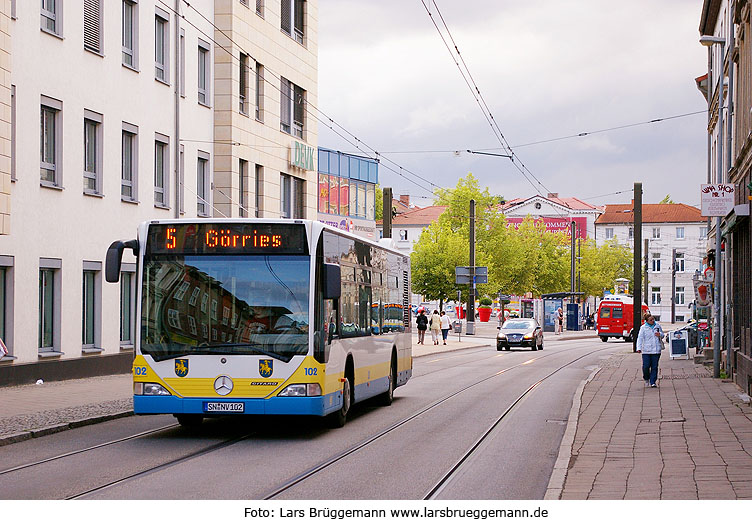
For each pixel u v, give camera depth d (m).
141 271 15.91
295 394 15.45
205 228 15.88
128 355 32.38
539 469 12.90
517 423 18.69
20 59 26.38
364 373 19.27
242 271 15.78
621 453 13.71
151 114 33.94
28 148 26.75
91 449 14.75
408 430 17.45
